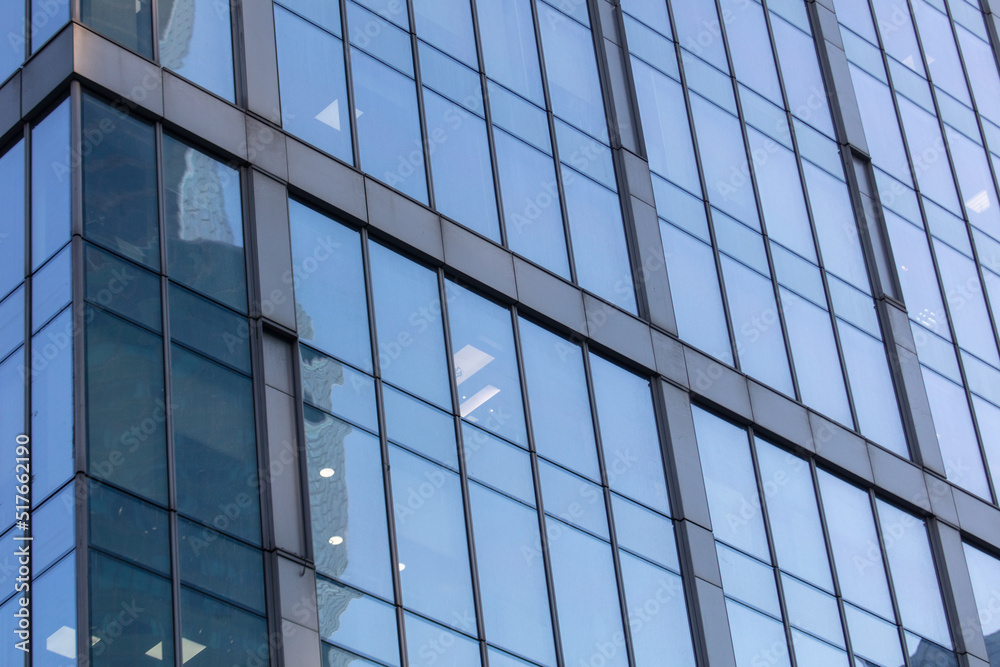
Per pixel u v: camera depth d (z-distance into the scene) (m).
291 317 27.91
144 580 23.55
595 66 38.03
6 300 26.31
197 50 29.62
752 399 35.88
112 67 27.66
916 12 49.88
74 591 22.75
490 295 31.91
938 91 48.69
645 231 36.12
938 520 38.78
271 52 30.77
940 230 45.12
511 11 36.56
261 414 26.59
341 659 25.41
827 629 34.16
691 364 35.03
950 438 41.00
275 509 25.88
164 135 27.98
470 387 30.30
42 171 26.86
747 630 32.34
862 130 44.47
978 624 37.84
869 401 39.41
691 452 33.69
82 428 23.97
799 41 44.66
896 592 36.59
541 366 31.98
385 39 33.19
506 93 35.16
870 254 42.25
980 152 48.69
